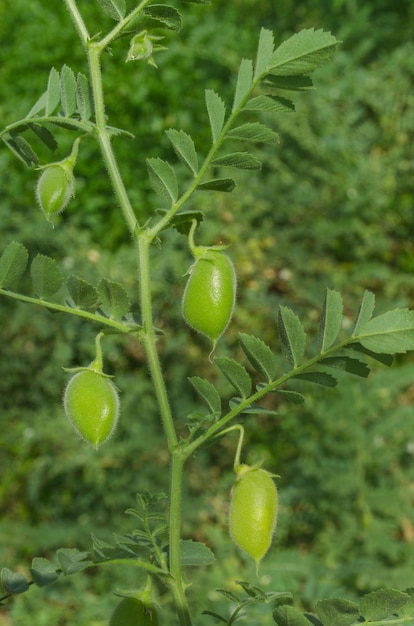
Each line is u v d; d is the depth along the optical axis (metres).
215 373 1.04
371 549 0.83
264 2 1.47
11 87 1.32
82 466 0.98
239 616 0.36
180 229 0.37
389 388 0.93
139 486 0.96
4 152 1.24
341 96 1.22
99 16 1.37
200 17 1.42
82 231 1.18
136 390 1.01
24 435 1.01
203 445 0.35
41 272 0.35
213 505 0.95
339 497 0.88
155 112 1.30
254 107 0.35
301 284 1.09
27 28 1.35
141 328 0.35
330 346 0.34
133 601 0.35
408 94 1.23
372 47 1.32
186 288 0.35
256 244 1.12
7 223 1.10
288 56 0.34
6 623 0.82
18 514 0.99
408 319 0.33
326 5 1.43
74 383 0.35
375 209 1.17
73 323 1.04
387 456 0.90
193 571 0.82
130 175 1.25
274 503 0.35
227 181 0.35
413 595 0.32
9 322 1.04
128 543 0.35
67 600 0.84
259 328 1.08
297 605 0.78
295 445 0.99
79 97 0.36
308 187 1.16
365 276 1.10
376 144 1.23
